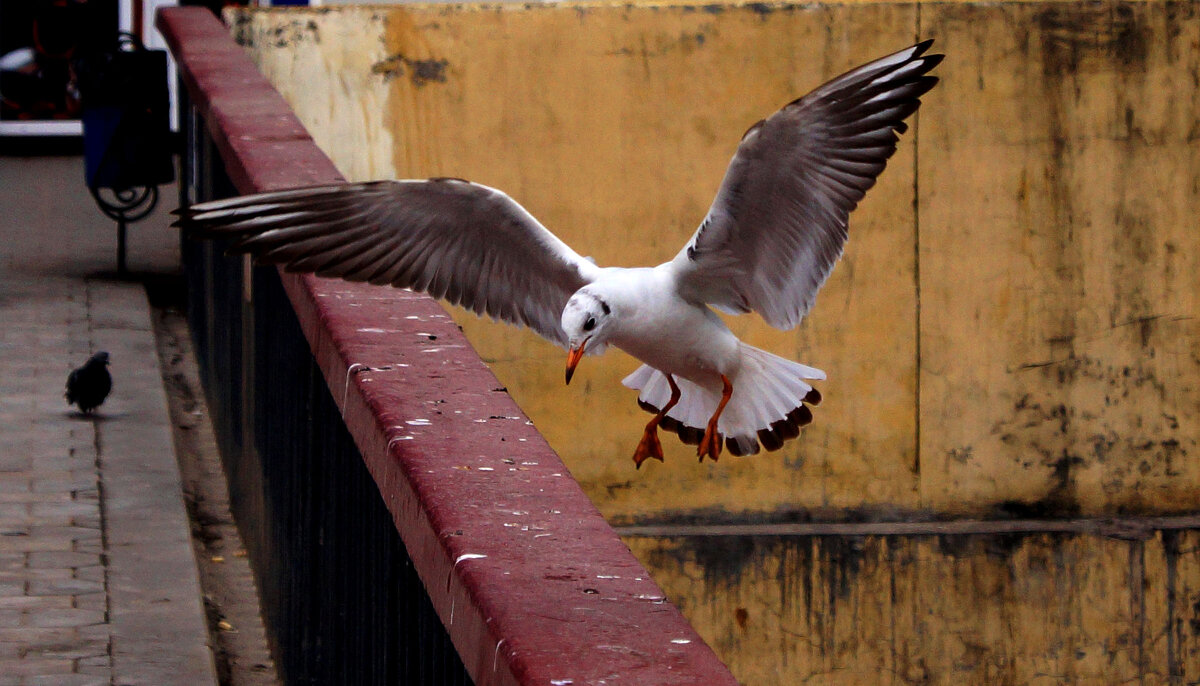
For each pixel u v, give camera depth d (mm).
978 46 14055
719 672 2824
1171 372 14547
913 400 14398
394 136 13852
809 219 5391
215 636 7910
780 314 5684
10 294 13766
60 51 20219
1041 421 14500
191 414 11594
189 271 13445
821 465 14398
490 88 13852
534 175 13977
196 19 14102
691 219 14109
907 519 14484
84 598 7391
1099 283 14414
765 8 13906
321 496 6094
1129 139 14281
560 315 5770
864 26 13977
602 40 13883
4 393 10883
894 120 5062
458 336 5469
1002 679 14414
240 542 9273
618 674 2799
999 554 14336
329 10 13680
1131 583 14469
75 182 18891
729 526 14312
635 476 14258
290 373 7066
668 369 5785
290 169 7629
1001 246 14312
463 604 3301
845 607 14305
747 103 14008
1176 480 14648
